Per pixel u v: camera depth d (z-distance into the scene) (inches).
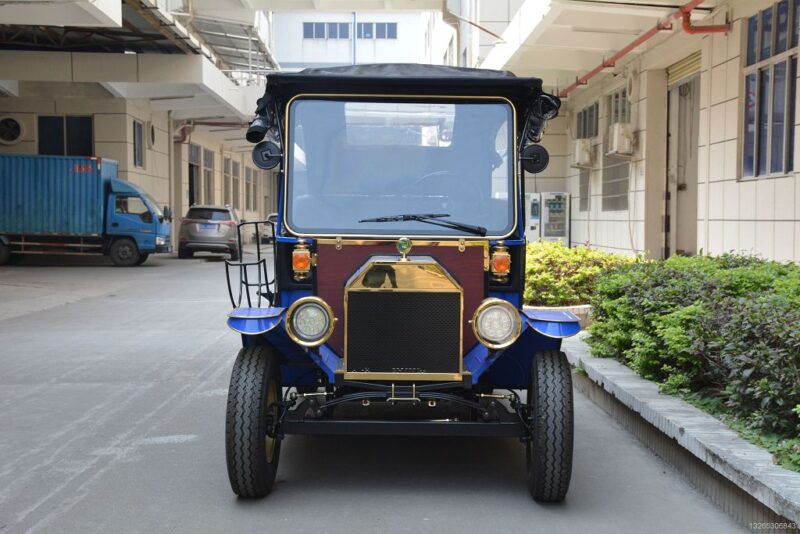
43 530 170.9
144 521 176.6
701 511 185.0
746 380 201.2
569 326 186.2
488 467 219.5
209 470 213.0
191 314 535.8
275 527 173.5
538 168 209.6
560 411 183.3
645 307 275.1
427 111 209.6
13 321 501.0
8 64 941.2
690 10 496.4
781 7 441.1
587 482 205.9
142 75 960.3
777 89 445.7
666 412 220.4
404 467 219.0
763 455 178.7
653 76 653.9
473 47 1032.8
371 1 1049.5
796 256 419.5
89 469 213.0
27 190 952.3
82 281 770.2
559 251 434.9
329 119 209.8
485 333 183.5
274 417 191.2
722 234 506.6
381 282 189.5
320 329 184.4
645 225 661.3
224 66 1494.8
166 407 281.1
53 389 309.4
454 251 200.4
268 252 1333.7
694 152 621.0
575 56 746.2
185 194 1369.3
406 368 189.6
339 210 205.6
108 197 973.8
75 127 1068.5
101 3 619.5
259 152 208.4
